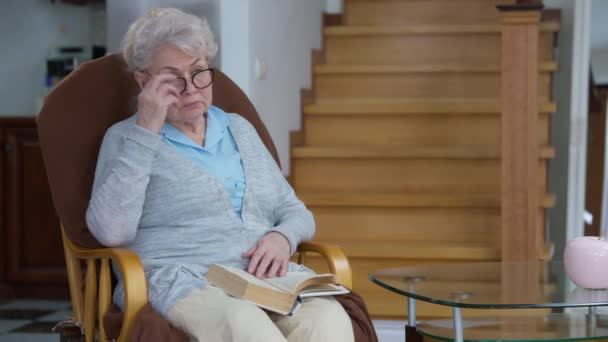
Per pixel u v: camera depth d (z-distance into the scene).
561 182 4.14
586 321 2.22
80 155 2.21
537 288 2.12
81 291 2.22
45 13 4.59
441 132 4.05
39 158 4.12
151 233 2.10
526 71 3.27
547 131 3.94
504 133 3.30
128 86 2.34
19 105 4.60
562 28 4.22
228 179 2.18
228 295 1.93
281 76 3.78
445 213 3.71
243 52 3.23
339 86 4.38
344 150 3.91
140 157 2.00
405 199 3.70
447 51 4.41
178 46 2.06
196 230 2.10
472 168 3.87
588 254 2.10
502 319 2.29
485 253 3.42
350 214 3.77
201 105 2.12
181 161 2.11
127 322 1.88
